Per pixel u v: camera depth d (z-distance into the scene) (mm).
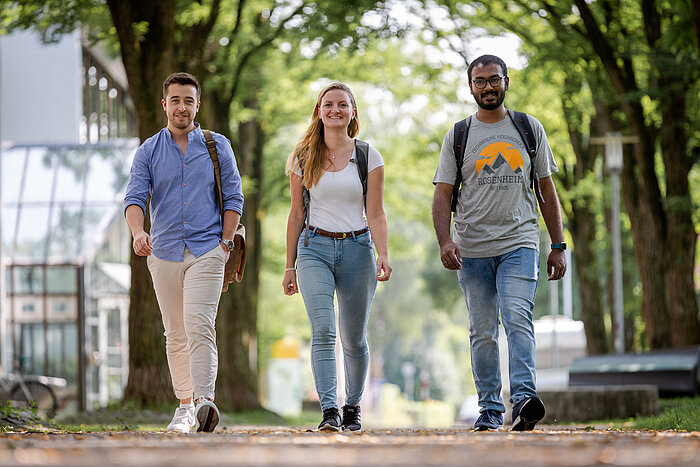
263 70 63594
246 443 10906
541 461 8148
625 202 53750
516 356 16812
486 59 17453
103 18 47656
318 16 48781
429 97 70375
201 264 17031
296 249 17594
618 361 43875
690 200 47812
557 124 67000
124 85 103500
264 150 72812
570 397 33938
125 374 74312
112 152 77625
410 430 16266
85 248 70875
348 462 8070
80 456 8609
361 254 17281
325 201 17297
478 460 8227
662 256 49531
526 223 17469
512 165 17312
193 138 17625
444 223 17609
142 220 17125
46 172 76125
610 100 51750
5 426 19594
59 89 87000
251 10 55156
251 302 67375
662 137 49156
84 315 69688
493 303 17641
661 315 50812
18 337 69625
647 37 48250
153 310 39906
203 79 46375
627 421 31172
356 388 17719
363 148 17500
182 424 17406
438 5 53125
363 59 66625
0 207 73438
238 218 17562
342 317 17531
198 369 16672
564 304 111438
